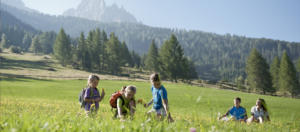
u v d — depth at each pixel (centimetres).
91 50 11581
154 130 229
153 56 10856
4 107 964
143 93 3762
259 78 8081
